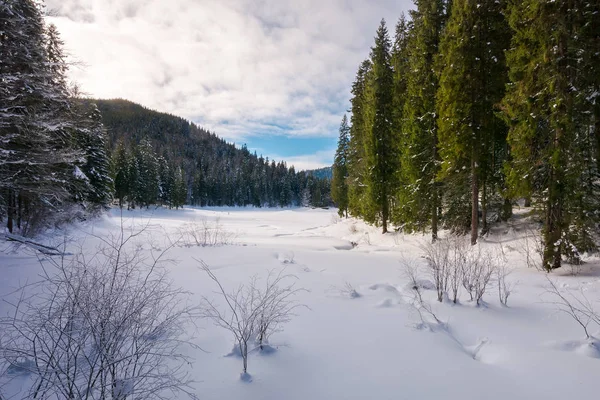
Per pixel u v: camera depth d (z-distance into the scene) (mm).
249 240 15594
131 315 2293
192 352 2932
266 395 2344
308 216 53031
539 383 2605
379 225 19766
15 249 7148
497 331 3689
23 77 8484
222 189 95125
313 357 2967
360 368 2789
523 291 5594
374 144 18234
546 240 7945
